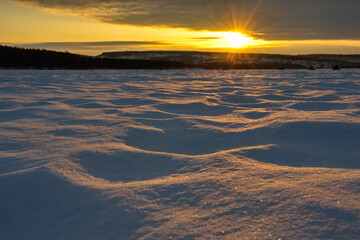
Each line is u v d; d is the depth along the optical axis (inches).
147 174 76.2
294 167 76.9
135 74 743.1
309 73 741.9
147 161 85.1
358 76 559.8
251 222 46.2
